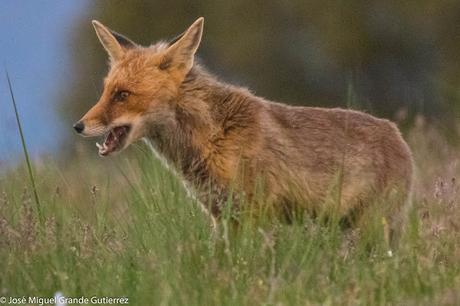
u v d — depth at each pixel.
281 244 14.42
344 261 14.24
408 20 62.53
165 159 16.41
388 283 13.41
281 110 16.53
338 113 16.89
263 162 15.85
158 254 14.13
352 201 16.50
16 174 17.98
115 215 17.33
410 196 17.11
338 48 62.38
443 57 61.94
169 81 16.12
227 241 14.15
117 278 13.62
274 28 64.88
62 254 14.17
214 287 13.20
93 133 15.95
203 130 15.98
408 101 60.16
